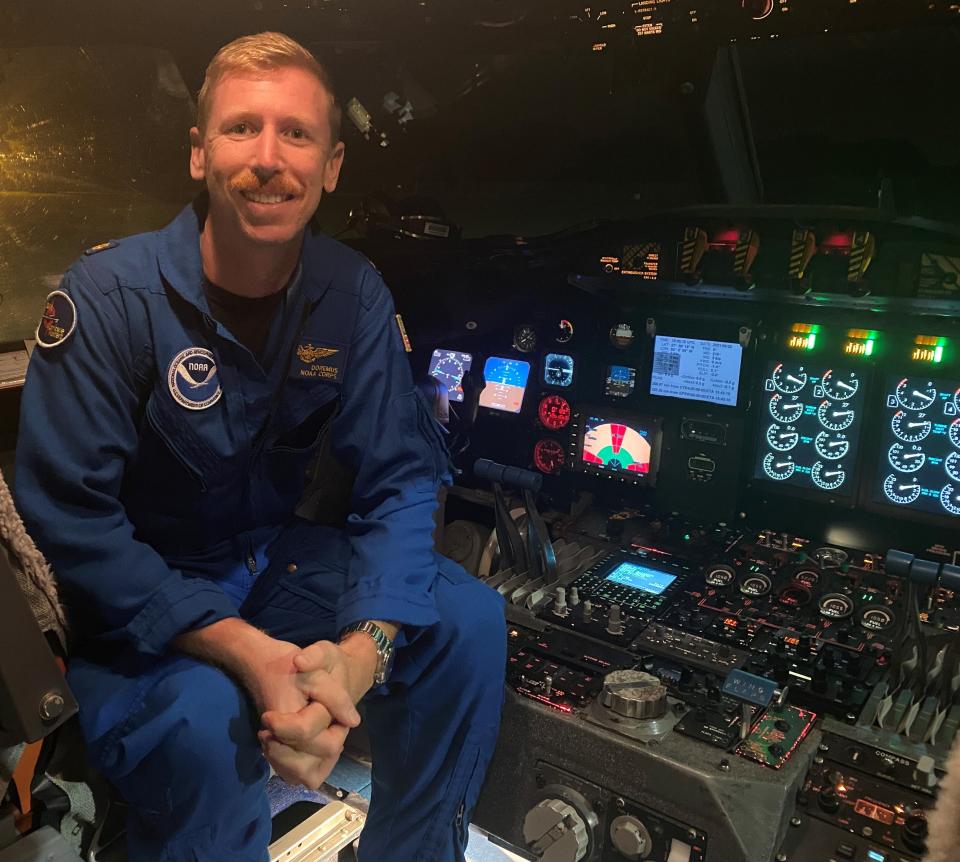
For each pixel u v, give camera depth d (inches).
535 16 90.8
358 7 96.8
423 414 69.8
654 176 127.4
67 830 56.7
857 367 103.7
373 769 73.6
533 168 131.7
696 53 92.5
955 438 98.6
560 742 82.1
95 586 55.1
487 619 67.2
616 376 120.6
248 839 57.1
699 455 115.4
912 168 108.3
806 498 109.1
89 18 98.9
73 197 106.2
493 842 87.4
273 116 55.1
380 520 64.7
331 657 52.7
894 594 99.3
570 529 121.4
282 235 56.9
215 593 56.5
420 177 138.0
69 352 56.6
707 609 100.5
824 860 72.7
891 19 77.7
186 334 58.8
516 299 124.7
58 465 55.6
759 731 80.0
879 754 77.9
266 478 65.4
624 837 77.6
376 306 66.9
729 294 106.7
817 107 108.8
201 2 100.2
